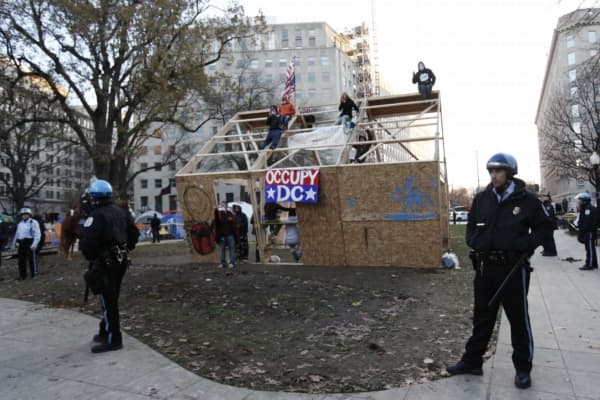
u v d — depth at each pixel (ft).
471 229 13.58
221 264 37.37
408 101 43.29
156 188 256.93
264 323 19.92
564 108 96.53
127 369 14.74
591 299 23.06
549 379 12.99
